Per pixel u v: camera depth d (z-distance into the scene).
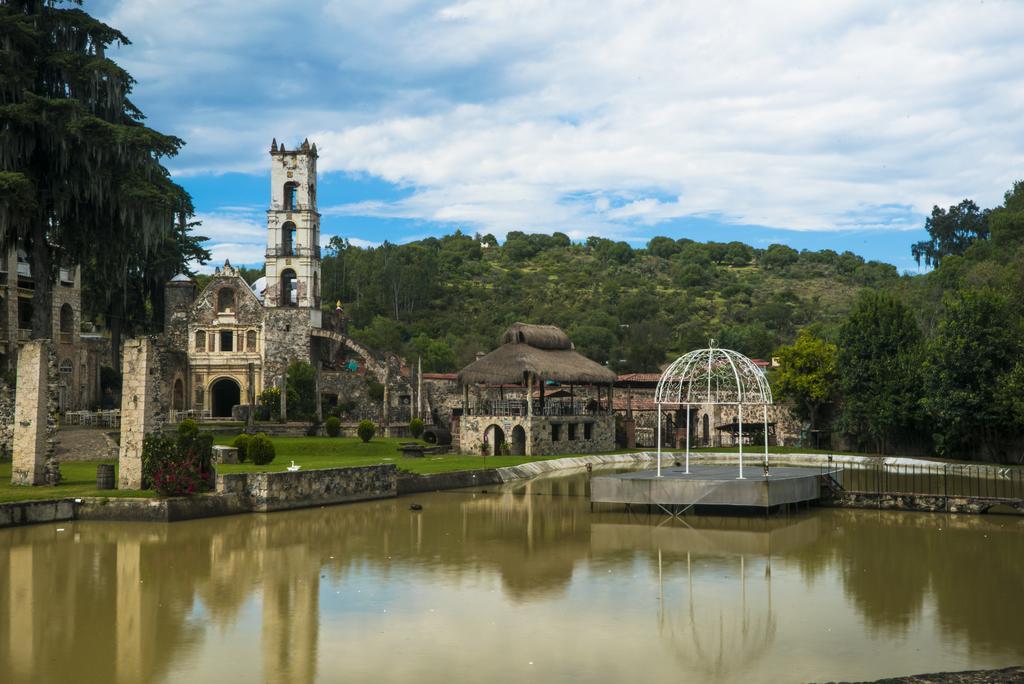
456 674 19.50
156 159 55.53
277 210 89.94
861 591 27.27
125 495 40.09
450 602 25.75
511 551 33.62
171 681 19.16
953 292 89.56
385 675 19.47
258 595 26.50
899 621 23.83
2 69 49.19
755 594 26.83
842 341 80.50
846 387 79.94
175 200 67.25
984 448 71.44
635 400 99.44
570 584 28.08
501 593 26.86
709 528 39.31
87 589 27.23
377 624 23.45
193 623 23.59
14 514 37.06
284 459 59.25
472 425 76.19
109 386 85.69
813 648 21.42
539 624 23.42
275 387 85.00
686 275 191.12
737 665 20.05
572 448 79.06
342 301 154.50
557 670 19.75
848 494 45.91
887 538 36.72
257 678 19.30
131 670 19.86
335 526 39.28
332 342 97.06
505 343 79.69
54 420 43.22
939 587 27.78
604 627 23.22
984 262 91.06
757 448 86.12
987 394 65.94
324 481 46.06
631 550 33.94
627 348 134.38
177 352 86.44
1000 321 66.50
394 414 91.38
